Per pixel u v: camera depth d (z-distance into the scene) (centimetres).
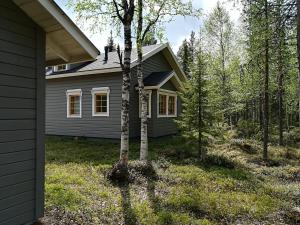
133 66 1359
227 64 2080
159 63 1667
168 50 1662
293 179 809
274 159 1052
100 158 960
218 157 955
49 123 1661
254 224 478
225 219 494
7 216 371
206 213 517
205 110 1009
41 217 427
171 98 1642
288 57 922
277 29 661
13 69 378
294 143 1529
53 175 684
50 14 384
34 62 412
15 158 382
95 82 1456
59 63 526
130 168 757
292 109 1823
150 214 488
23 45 393
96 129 1454
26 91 399
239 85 1769
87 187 609
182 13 815
